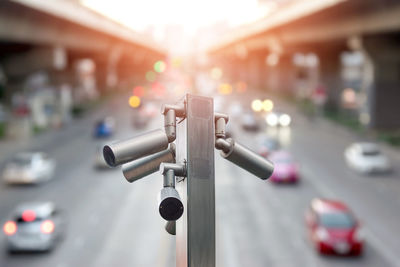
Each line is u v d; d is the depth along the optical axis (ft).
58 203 91.35
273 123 192.03
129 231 74.69
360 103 226.79
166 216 13.97
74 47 198.08
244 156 15.20
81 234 73.82
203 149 14.42
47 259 63.82
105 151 14.16
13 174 104.58
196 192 14.20
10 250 66.85
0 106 197.36
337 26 167.43
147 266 60.70
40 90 204.85
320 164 125.18
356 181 107.34
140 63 455.22
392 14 131.64
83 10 175.83
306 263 60.75
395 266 59.52
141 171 15.69
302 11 171.01
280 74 322.96
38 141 163.12
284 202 90.27
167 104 15.10
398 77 176.86
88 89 316.81
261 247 66.59
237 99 286.25
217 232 73.10
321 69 236.43
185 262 14.55
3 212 86.48
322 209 67.77
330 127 190.49
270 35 243.19
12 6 122.83
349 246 62.08
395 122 177.47
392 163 127.13
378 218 80.59
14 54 181.78
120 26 249.34
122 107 261.85
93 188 102.22
